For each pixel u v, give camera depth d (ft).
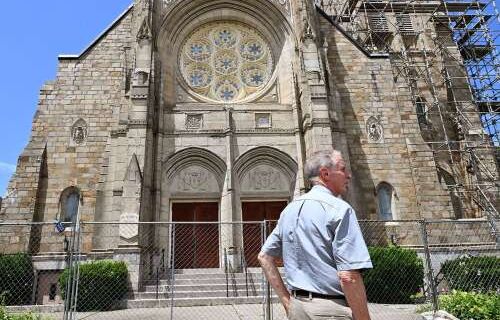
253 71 90.22
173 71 86.58
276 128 81.92
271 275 14.94
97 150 83.71
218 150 79.61
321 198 13.94
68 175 81.87
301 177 78.07
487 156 107.34
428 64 119.24
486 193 102.94
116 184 72.69
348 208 13.32
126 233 65.31
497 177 104.99
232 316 47.83
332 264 13.25
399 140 87.92
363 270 12.84
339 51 93.66
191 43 90.94
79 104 86.12
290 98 84.94
